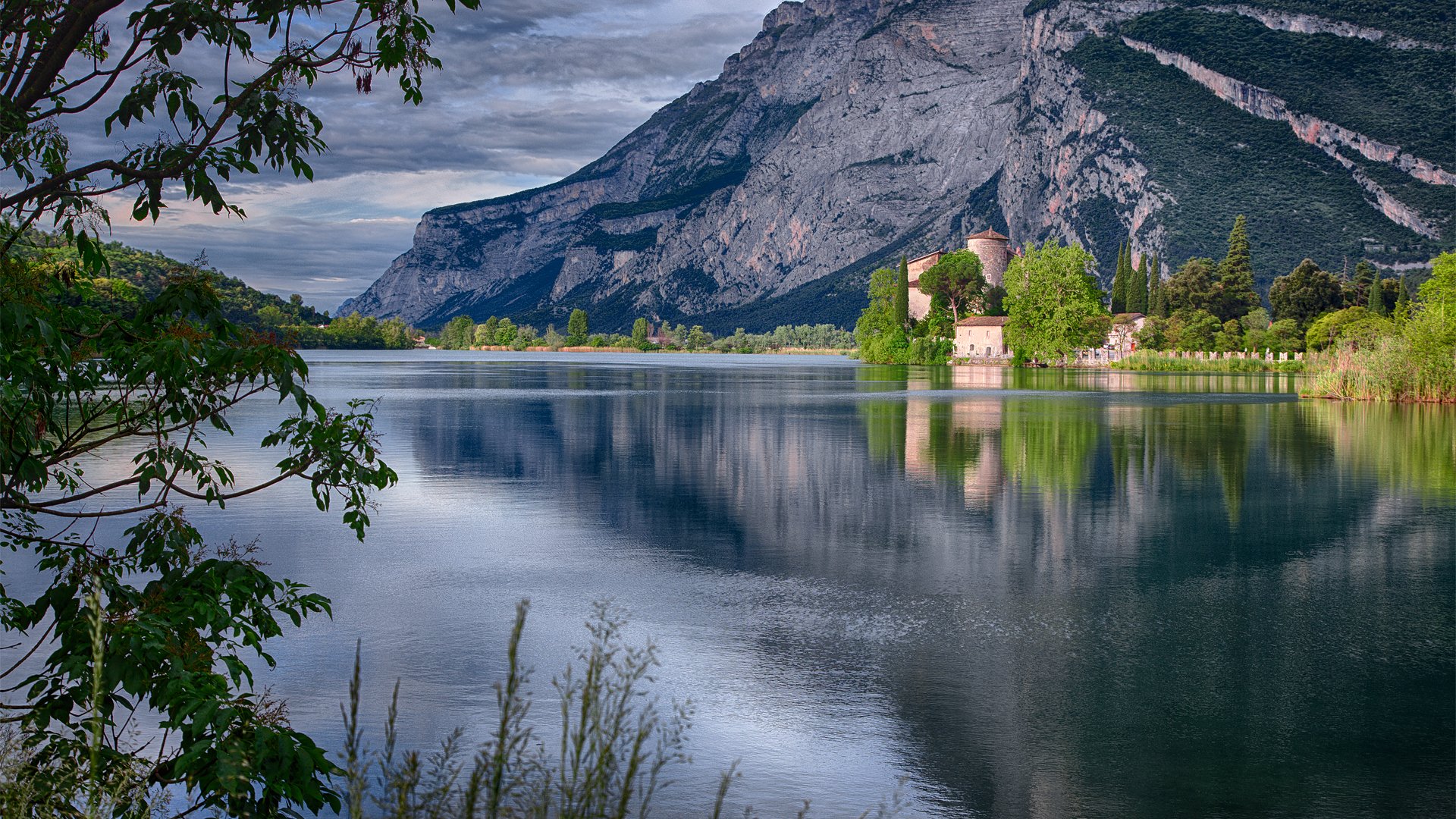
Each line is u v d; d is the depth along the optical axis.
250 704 6.39
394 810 4.77
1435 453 37.12
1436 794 9.70
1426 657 13.84
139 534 7.50
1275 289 159.12
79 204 6.33
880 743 10.75
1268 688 12.58
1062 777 9.99
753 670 12.96
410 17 6.39
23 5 6.02
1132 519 23.91
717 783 9.71
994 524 23.25
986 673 12.98
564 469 32.38
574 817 4.74
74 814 5.90
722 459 35.06
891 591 17.12
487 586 17.22
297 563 18.88
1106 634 14.77
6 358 6.22
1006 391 82.06
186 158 6.27
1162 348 155.38
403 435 43.16
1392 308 153.38
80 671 6.08
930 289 189.62
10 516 7.46
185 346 6.57
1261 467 33.28
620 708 5.18
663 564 18.98
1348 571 18.84
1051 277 142.12
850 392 79.00
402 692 12.06
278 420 48.00
